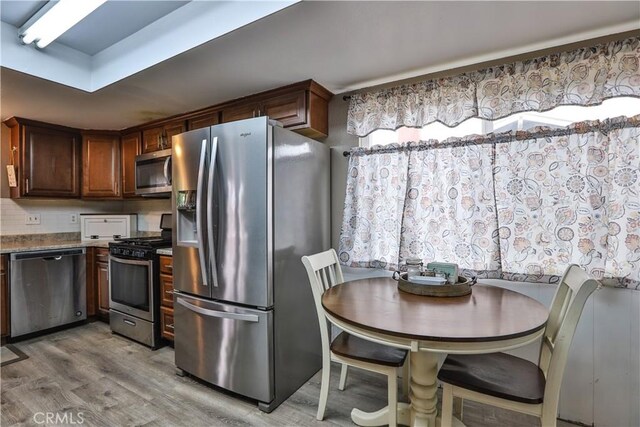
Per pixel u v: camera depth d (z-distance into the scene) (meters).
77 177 3.63
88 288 3.50
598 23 1.72
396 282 2.02
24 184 3.24
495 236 2.03
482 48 1.98
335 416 1.91
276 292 2.04
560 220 1.87
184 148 2.28
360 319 1.34
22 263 3.01
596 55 1.76
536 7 1.58
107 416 1.89
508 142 2.01
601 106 1.81
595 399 1.82
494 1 1.54
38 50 2.23
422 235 2.27
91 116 3.20
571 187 1.84
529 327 1.25
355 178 2.53
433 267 1.86
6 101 2.74
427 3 1.55
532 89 1.91
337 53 2.03
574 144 1.84
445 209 2.20
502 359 1.57
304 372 2.30
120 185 3.77
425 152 2.28
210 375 2.18
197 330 2.24
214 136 2.13
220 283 2.12
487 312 1.42
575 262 1.82
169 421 1.86
